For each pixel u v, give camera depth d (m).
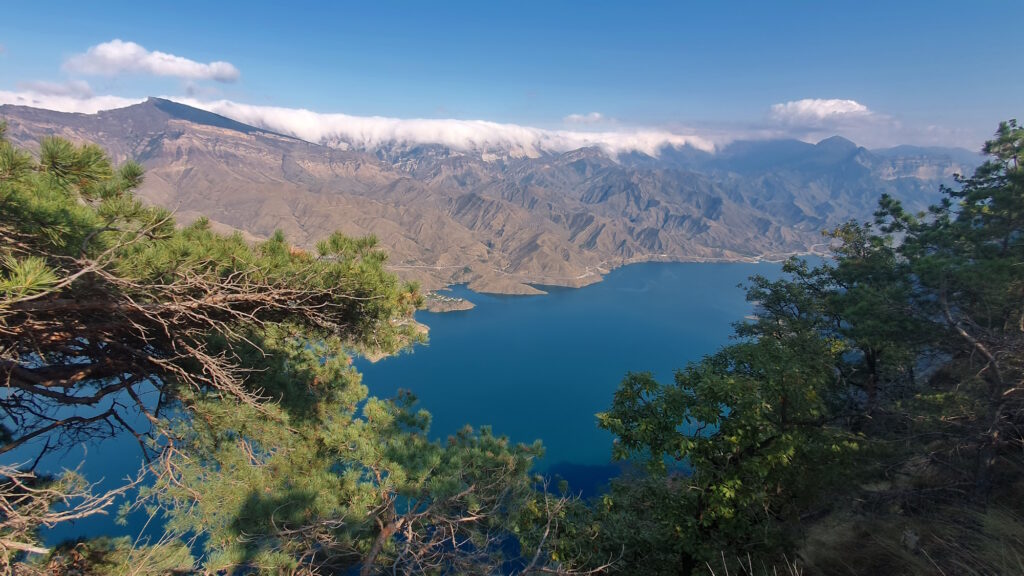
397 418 12.95
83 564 8.62
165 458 10.23
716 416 9.14
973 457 11.86
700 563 9.50
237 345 11.35
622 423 9.94
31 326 6.68
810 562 10.15
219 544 9.62
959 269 12.75
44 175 5.99
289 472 11.43
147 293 6.91
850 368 20.53
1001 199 18.17
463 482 10.52
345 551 10.04
